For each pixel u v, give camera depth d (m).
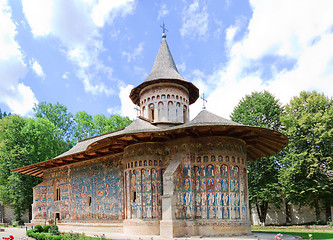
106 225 24.55
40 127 43.50
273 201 34.41
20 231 26.12
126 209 22.48
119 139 21.33
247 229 20.16
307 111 34.41
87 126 52.09
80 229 26.72
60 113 53.56
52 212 31.25
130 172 22.39
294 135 33.94
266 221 38.88
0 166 40.00
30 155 41.22
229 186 20.08
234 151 21.00
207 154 20.56
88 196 27.25
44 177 33.78
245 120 38.94
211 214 19.59
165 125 25.38
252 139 22.23
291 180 32.81
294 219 36.81
